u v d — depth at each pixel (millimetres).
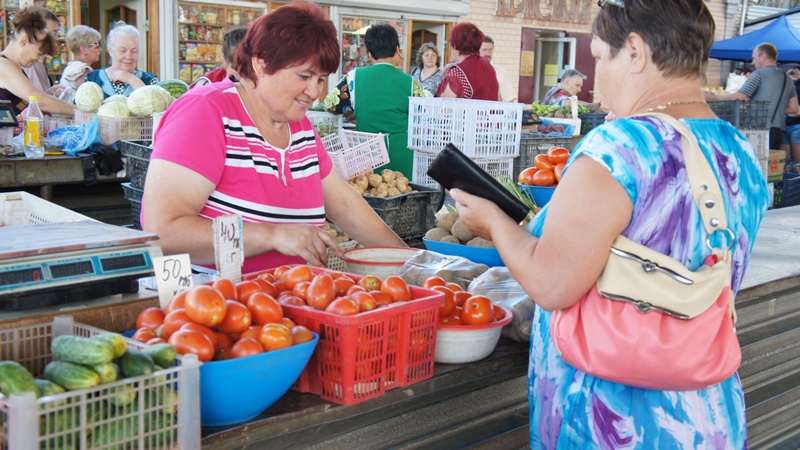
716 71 15242
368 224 2684
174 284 1660
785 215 4613
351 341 1556
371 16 9680
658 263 1417
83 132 4418
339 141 4559
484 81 5949
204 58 8609
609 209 1405
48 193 4289
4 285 1500
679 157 1426
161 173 2164
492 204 1664
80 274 1606
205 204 2268
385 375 1660
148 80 6000
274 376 1461
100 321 1605
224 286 1563
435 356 1859
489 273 2273
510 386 2141
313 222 2477
